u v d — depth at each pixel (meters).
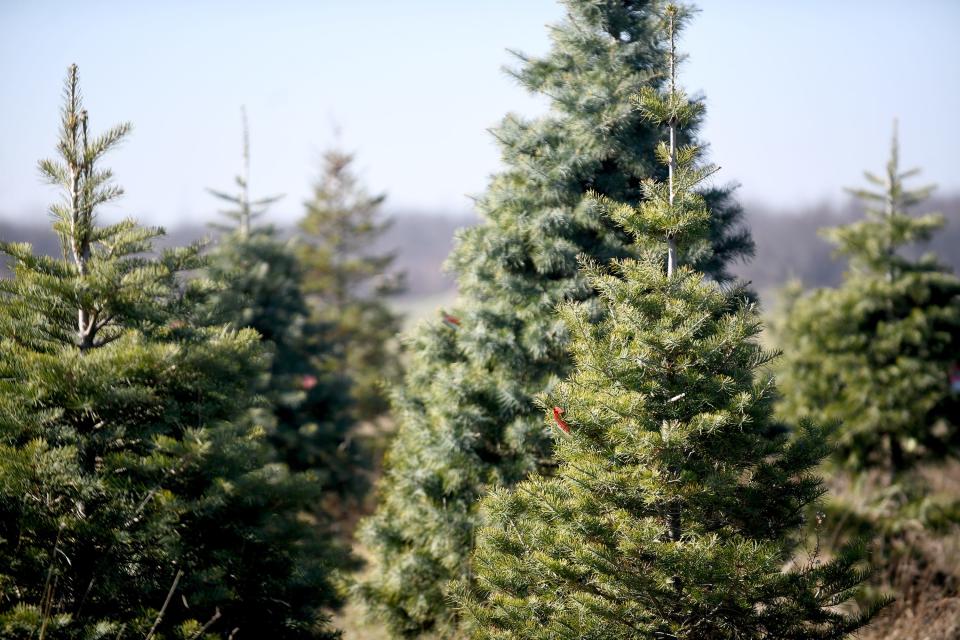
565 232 12.64
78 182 9.94
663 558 8.18
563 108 12.93
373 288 40.44
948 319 19.12
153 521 8.99
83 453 9.12
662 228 9.21
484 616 9.52
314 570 10.91
